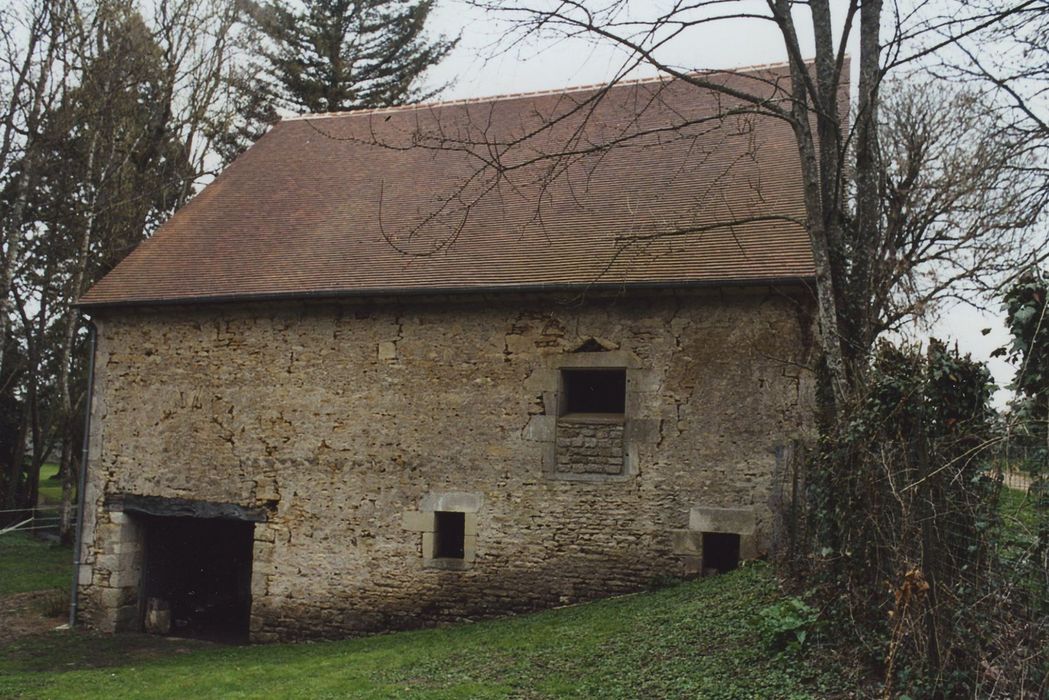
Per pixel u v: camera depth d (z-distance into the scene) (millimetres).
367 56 25750
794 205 10898
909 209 11070
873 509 5816
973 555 4941
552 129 14234
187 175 23031
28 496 24422
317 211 13734
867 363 7895
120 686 9023
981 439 5051
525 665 7707
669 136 13180
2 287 17812
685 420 10406
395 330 11633
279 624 11766
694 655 6961
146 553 13109
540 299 10969
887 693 5160
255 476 12062
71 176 21047
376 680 8062
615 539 10508
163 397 12617
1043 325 5234
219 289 12336
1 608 13992
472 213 12680
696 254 10562
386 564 11383
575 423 10828
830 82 8492
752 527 9992
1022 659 4547
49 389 26766
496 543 10945
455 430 11258
